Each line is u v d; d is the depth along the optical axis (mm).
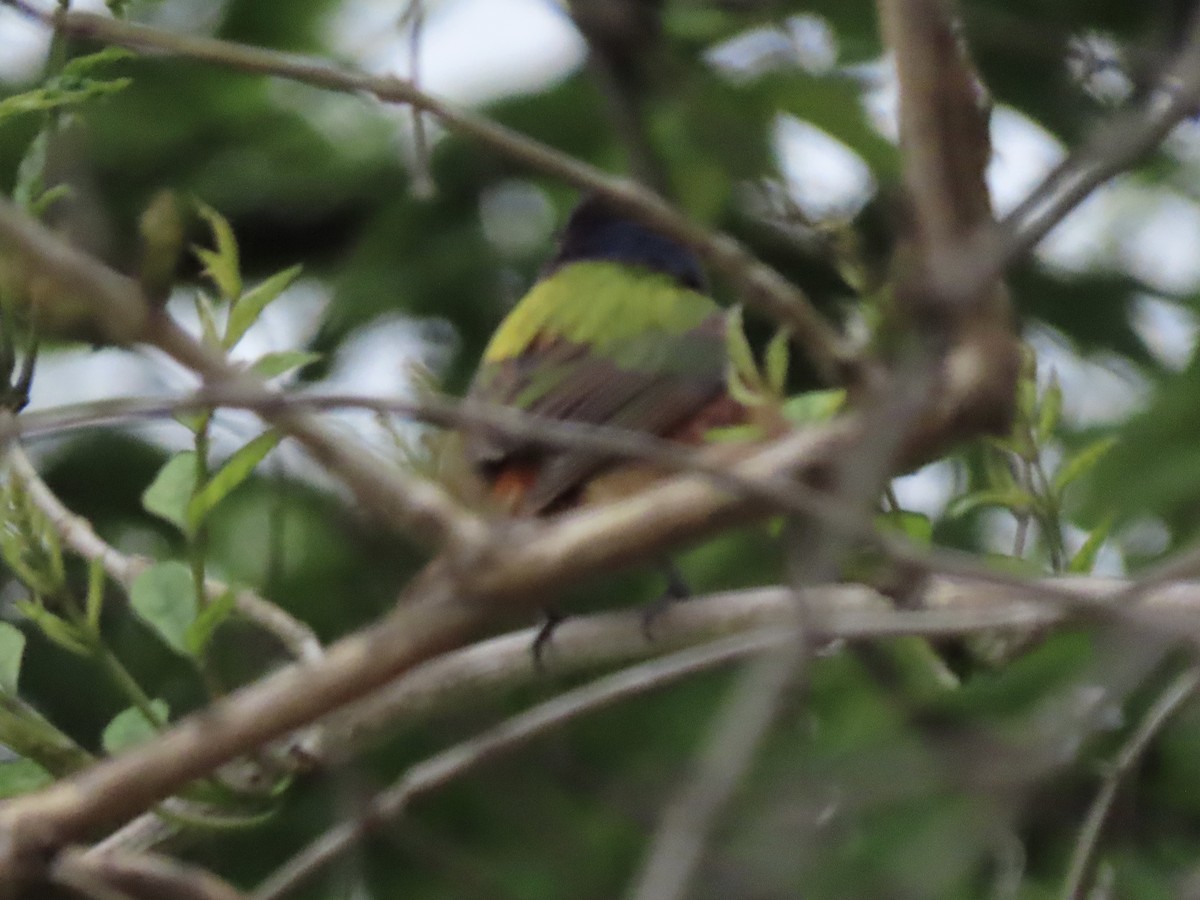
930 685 9336
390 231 14219
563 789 10930
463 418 5762
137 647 12547
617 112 13672
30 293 6160
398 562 12078
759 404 7605
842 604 8430
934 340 5211
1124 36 12914
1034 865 8922
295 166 14445
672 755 11344
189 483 8211
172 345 6039
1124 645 6008
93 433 13906
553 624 9781
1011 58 12977
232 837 11523
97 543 8688
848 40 13875
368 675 6320
